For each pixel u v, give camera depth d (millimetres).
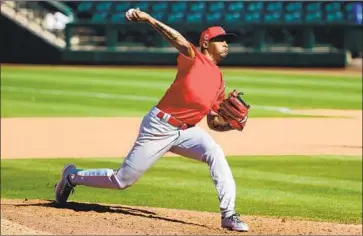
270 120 68000
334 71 112375
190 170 45219
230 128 27031
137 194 38812
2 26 125750
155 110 26750
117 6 129250
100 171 28500
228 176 26812
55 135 59312
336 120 68125
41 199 35562
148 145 26938
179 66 26281
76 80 101062
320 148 53812
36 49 125250
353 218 33406
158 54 121375
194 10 127000
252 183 41750
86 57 123250
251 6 125250
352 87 94688
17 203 32281
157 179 42688
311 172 45094
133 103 79562
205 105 26344
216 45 26328
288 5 123750
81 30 130000
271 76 105438
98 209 30250
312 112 73500
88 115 70500
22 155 51000
